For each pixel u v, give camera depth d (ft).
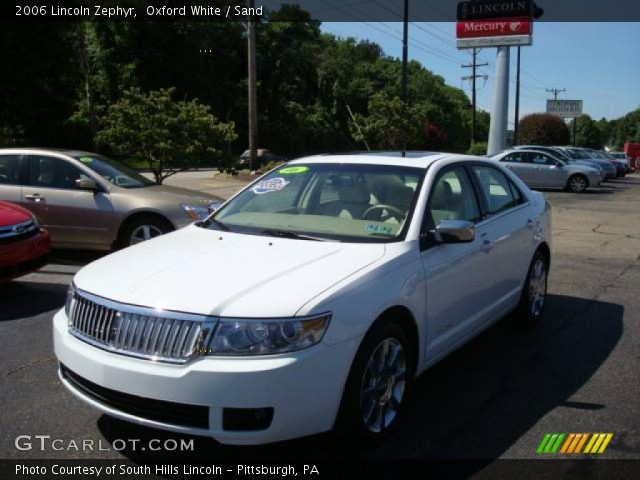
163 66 169.07
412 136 93.61
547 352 17.03
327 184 15.01
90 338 10.78
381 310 11.18
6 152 27.35
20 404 13.26
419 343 12.66
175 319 10.03
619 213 53.42
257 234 13.62
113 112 42.78
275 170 16.52
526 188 19.71
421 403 13.64
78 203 26.43
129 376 9.99
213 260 11.89
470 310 14.88
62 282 23.71
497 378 15.14
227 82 191.62
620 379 15.14
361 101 212.43
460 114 302.45
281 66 202.90
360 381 10.80
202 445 11.69
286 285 10.65
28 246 20.85
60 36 114.11
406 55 99.09
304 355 9.91
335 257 11.96
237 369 9.62
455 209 15.03
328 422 10.33
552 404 13.67
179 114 43.19
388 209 13.76
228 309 10.03
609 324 19.70
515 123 170.91
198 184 78.69
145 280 11.08
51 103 129.29
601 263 30.07
